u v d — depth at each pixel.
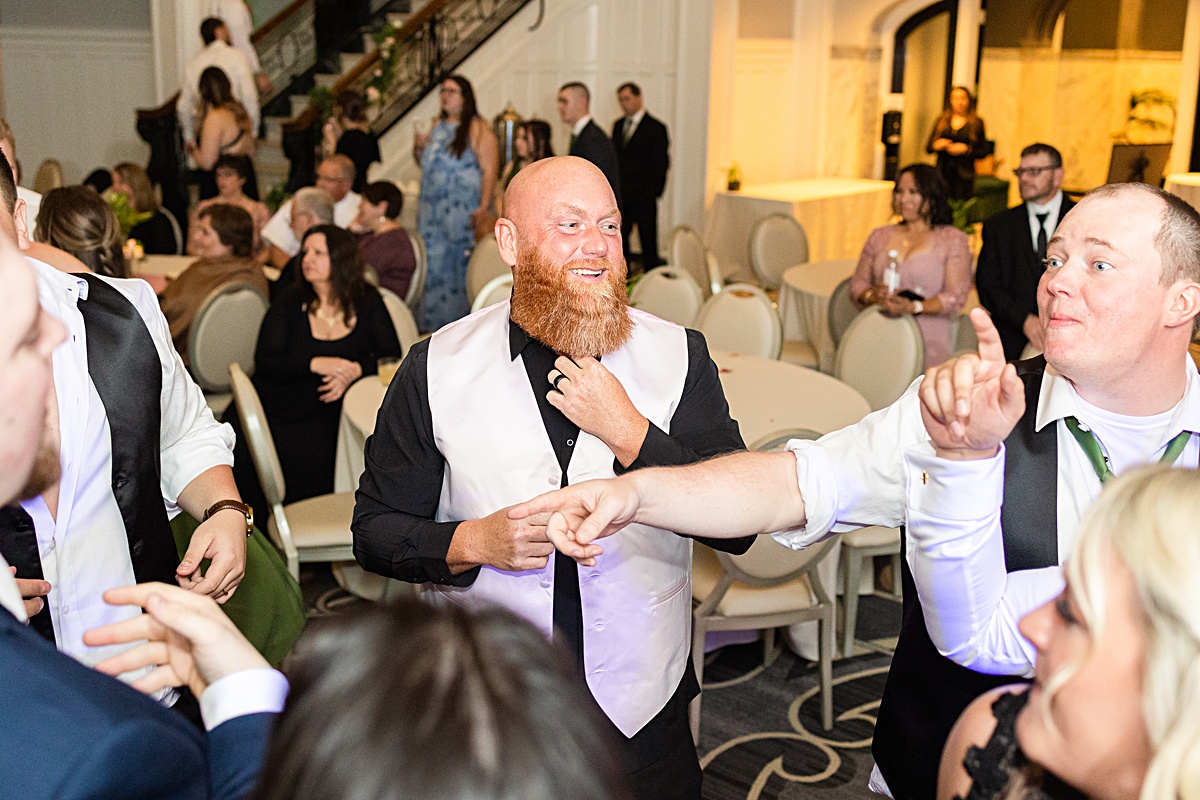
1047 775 0.91
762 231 7.00
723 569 2.87
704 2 8.97
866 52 10.80
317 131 8.71
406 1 10.49
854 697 3.19
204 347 4.27
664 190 8.88
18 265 0.85
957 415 1.12
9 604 0.97
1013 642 1.30
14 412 0.84
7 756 0.76
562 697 0.61
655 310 5.27
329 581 3.91
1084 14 11.74
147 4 10.30
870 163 11.11
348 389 3.74
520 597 1.71
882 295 4.52
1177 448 1.39
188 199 8.96
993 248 4.50
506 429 1.72
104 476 1.55
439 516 1.83
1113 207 1.34
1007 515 1.41
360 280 3.91
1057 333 1.35
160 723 0.80
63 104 10.61
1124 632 0.80
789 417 3.36
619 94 8.39
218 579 1.66
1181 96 10.12
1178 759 0.75
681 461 1.62
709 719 3.08
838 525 1.46
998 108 12.33
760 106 10.27
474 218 6.65
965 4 10.60
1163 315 1.33
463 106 6.52
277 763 0.60
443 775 0.56
